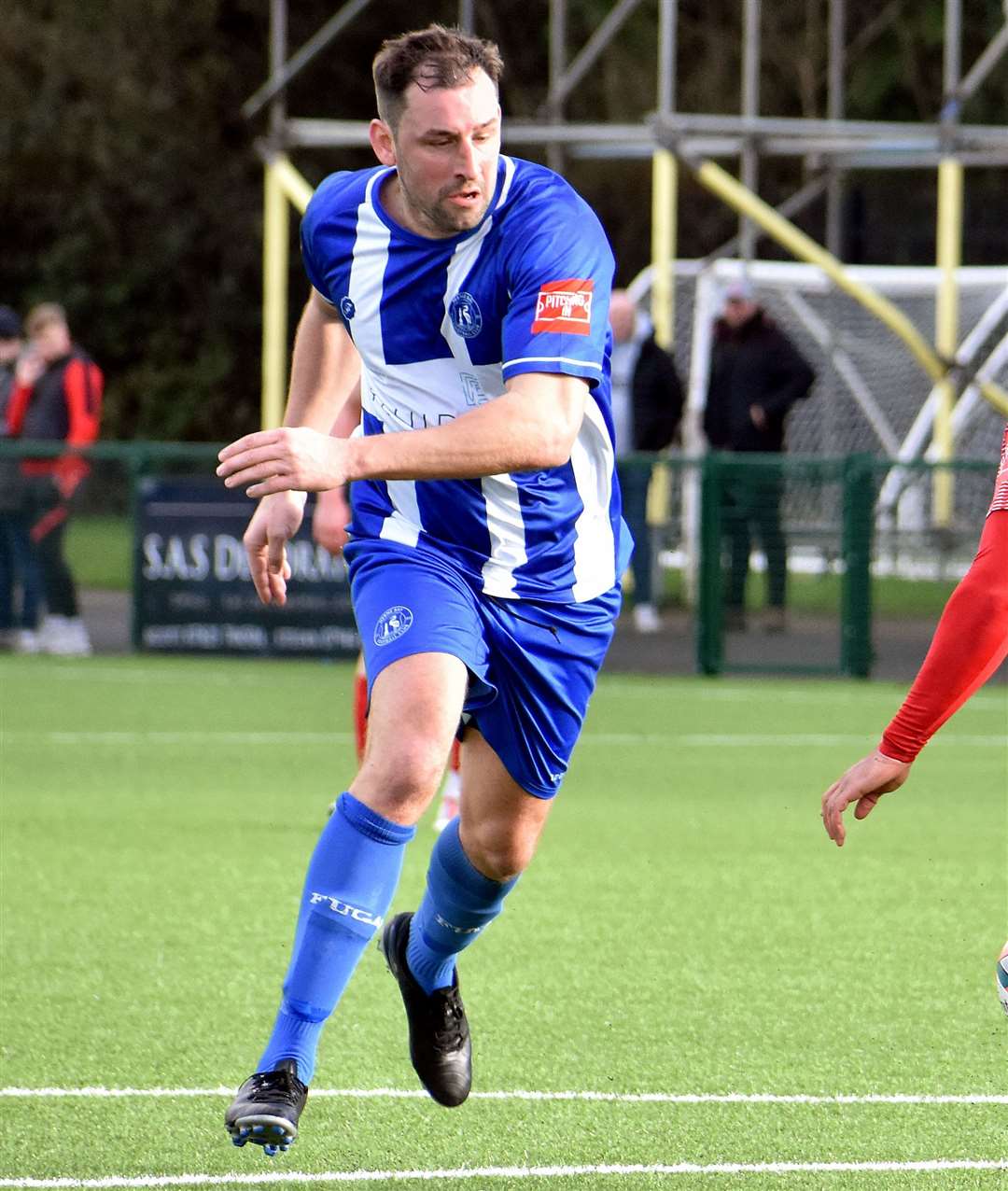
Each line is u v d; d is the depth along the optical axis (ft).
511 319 43.83
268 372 208.74
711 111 376.89
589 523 47.75
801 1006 59.52
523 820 47.73
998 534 39.58
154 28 394.11
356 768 110.93
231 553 164.66
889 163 225.56
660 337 203.82
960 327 263.29
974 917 73.31
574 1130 47.06
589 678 47.85
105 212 409.90
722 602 163.63
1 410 173.58
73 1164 43.91
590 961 65.31
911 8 380.17
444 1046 48.19
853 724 134.00
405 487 47.11
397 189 46.37
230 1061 52.70
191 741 120.98
